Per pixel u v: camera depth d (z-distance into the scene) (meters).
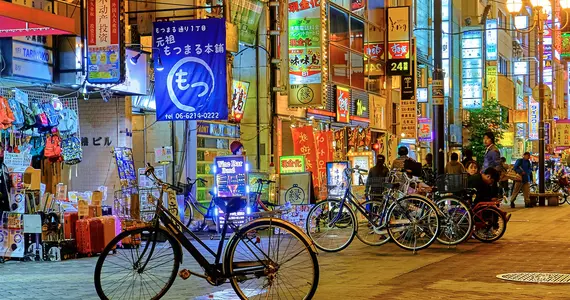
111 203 16.20
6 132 12.77
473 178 14.74
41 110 13.32
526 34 71.69
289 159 19.12
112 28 14.30
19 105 12.78
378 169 16.22
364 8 29.91
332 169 18.31
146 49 16.97
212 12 19.20
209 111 16.05
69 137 14.29
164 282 8.43
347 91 27.56
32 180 12.48
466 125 44.38
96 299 8.51
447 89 41.75
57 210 12.78
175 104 16.17
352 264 11.49
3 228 12.31
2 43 13.18
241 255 8.19
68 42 14.38
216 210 15.62
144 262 8.41
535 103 59.97
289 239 8.27
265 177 17.45
